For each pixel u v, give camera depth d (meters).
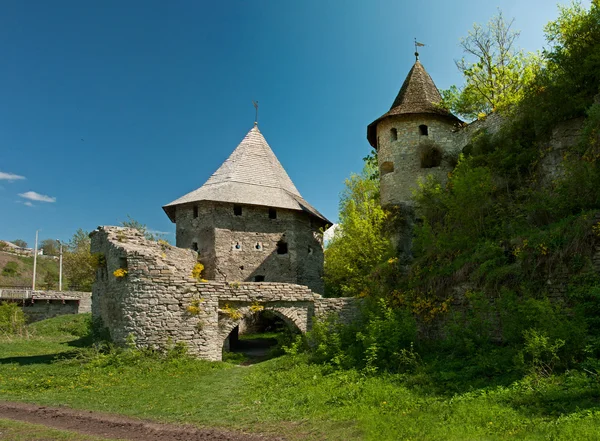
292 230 27.44
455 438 6.08
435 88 27.50
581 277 10.37
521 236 12.50
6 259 69.81
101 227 17.39
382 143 26.05
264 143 31.45
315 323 14.76
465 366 9.95
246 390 10.87
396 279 16.86
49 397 10.60
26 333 24.41
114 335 15.08
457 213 15.52
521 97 19.47
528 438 5.81
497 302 11.37
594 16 15.70
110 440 7.09
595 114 13.28
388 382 9.75
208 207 25.75
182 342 14.72
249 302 15.82
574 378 7.64
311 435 7.02
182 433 7.52
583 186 12.54
